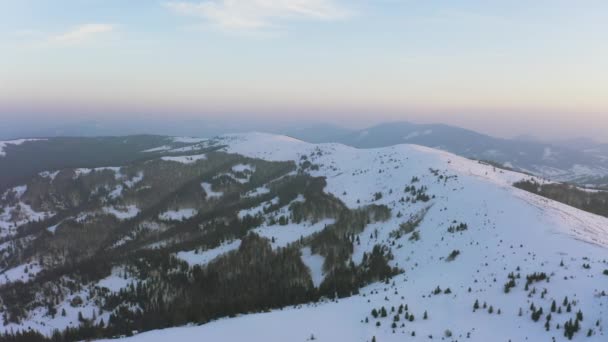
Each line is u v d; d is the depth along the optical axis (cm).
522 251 9356
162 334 8112
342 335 6600
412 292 8419
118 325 13212
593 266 7706
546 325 5841
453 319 6575
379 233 15738
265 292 12600
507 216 12231
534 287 7156
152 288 15688
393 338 6191
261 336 7000
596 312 5941
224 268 15400
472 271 8944
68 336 12781
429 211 15575
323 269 14188
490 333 5906
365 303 8312
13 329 14775
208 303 12562
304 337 6675
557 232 10319
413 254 12381
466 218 13262
